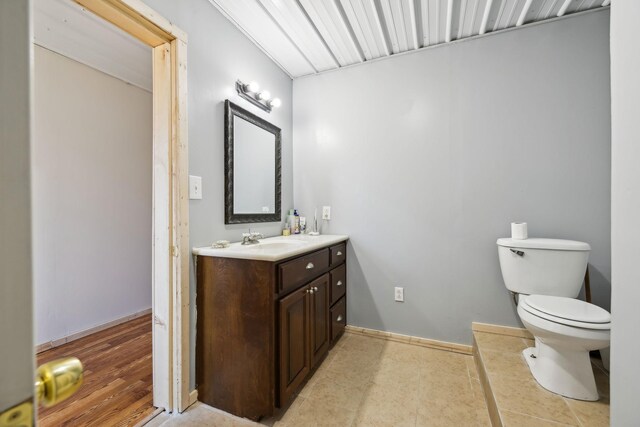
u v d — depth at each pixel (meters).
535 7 1.74
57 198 2.19
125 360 1.93
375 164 2.30
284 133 2.46
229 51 1.82
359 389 1.62
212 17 1.68
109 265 2.54
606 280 1.73
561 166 1.82
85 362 1.91
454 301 2.08
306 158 2.54
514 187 1.92
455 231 2.07
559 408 1.24
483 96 1.99
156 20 1.31
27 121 0.25
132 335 2.34
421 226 2.16
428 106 2.13
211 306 1.48
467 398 1.54
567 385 1.32
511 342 1.84
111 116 2.56
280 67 2.40
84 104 2.36
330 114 2.46
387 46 2.11
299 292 1.56
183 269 1.44
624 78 0.62
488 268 1.99
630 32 0.60
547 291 1.64
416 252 2.18
